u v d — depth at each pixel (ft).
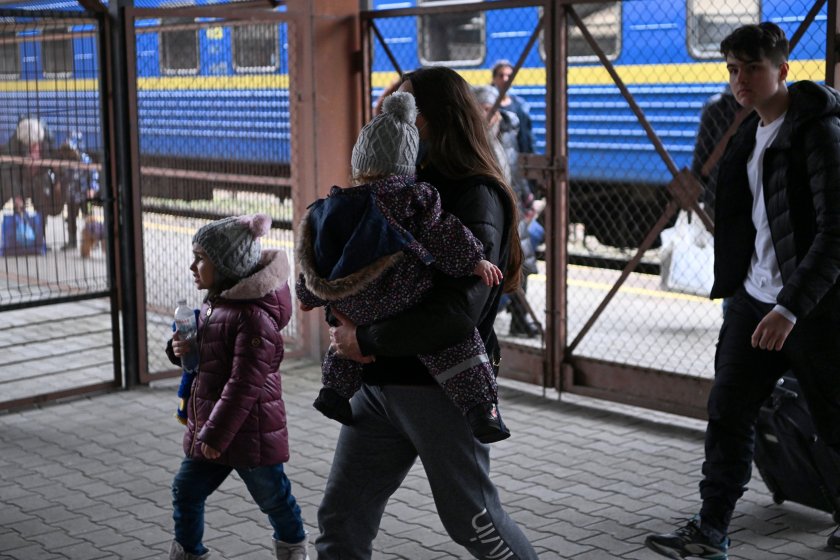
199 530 12.76
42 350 26.11
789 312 12.48
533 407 21.35
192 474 12.58
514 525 10.11
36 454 18.75
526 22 29.81
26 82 22.67
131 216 22.36
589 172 30.25
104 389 22.65
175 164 23.32
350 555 10.28
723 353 13.75
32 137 22.79
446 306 9.28
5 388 22.80
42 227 23.09
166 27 22.76
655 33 28.19
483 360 9.52
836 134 12.68
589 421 20.36
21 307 21.75
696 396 19.72
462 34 31.50
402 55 33.19
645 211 29.01
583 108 30.09
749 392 13.46
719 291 13.88
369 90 25.04
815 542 14.44
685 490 16.57
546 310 21.80
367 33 24.77
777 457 15.07
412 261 9.28
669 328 27.27
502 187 9.77
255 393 12.18
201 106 23.43
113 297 22.61
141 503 16.33
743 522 15.16
